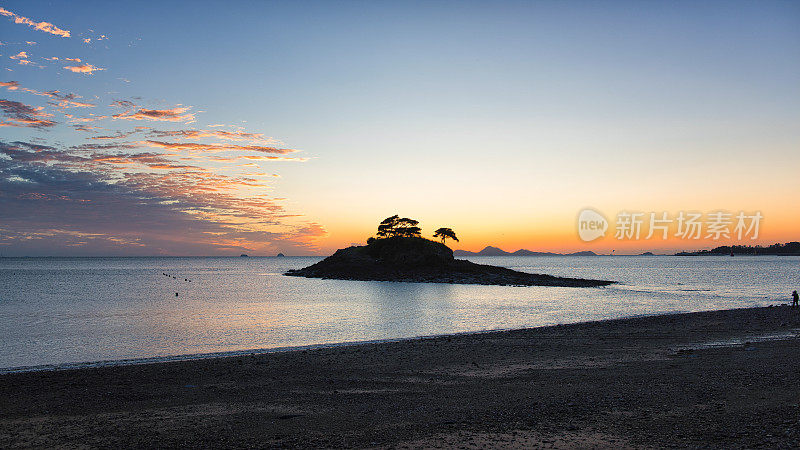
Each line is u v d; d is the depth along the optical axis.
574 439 10.13
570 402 13.21
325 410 13.20
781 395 12.84
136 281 107.62
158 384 16.78
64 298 62.62
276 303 56.50
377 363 20.31
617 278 124.69
